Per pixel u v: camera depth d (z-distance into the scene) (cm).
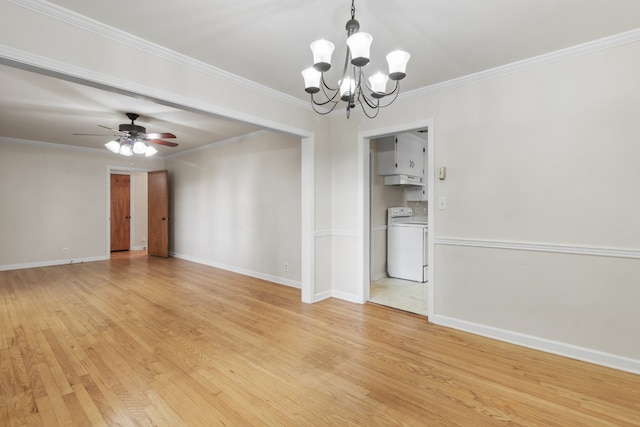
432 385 205
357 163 372
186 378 212
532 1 185
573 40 230
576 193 241
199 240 634
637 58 218
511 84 268
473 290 289
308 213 374
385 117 347
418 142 535
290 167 459
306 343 266
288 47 238
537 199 257
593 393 196
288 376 215
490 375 217
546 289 253
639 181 219
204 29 213
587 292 237
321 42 156
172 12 194
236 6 189
